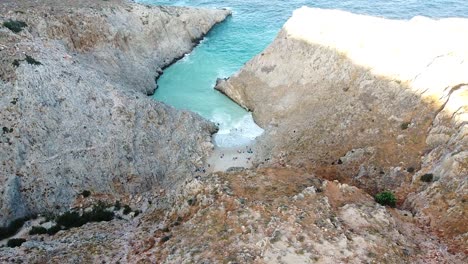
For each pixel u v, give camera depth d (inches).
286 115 2960.1
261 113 3117.6
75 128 2454.5
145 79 3449.8
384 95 2501.2
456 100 2096.5
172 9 4141.2
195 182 1889.8
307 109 2864.2
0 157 2142.0
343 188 1798.7
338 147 2452.0
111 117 2620.6
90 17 3314.5
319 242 1390.3
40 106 2388.0
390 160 2190.0
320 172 2329.0
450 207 1649.9
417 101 2313.0
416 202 1787.6
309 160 2454.5
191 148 2785.4
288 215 1519.4
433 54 2437.3
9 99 2322.8
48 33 3019.2
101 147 2474.2
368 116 2481.5
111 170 2453.2
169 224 1760.6
